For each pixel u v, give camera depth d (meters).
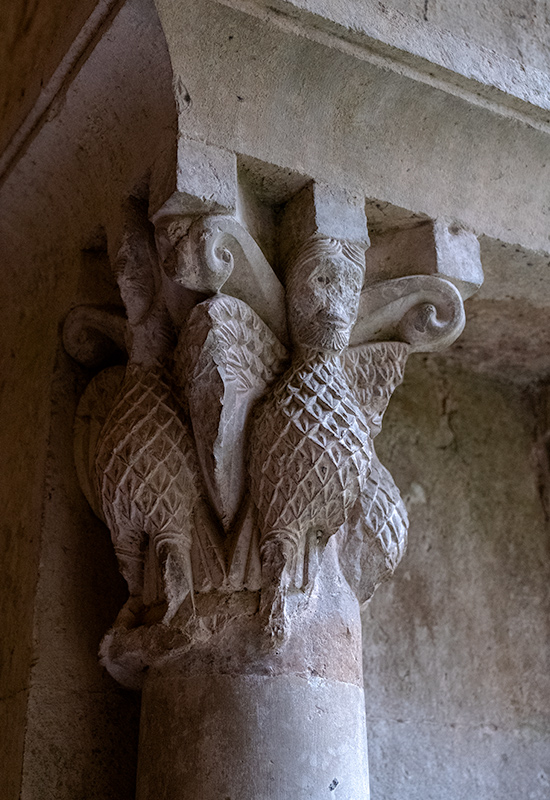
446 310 2.00
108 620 2.04
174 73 1.74
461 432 2.75
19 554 2.08
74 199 2.09
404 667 2.45
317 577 1.83
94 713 1.95
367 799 1.75
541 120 2.08
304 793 1.64
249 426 1.80
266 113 1.84
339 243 1.86
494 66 2.04
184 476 1.79
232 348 1.76
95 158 1.98
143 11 1.69
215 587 1.75
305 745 1.68
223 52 1.76
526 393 2.88
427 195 2.03
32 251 2.29
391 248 2.04
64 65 1.87
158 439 1.79
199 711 1.70
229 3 1.71
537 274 2.26
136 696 2.02
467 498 2.69
